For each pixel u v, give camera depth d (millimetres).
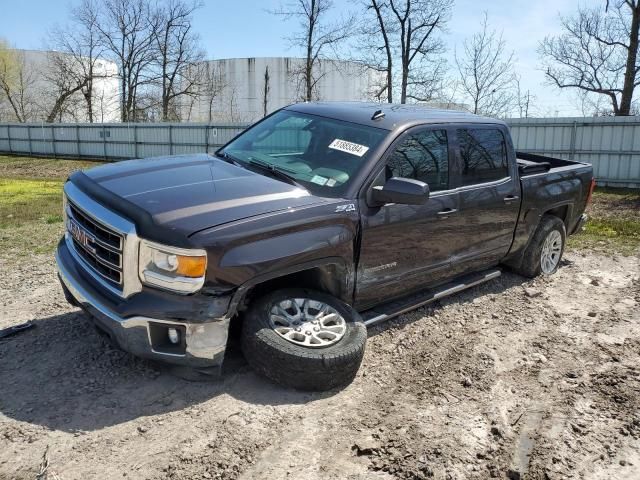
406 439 3131
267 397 3434
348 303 3941
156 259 3020
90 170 3957
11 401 3213
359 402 3498
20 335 4102
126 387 3432
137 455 2824
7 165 29406
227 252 3088
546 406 3590
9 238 7355
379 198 3803
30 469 2666
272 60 46062
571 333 4840
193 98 46906
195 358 3145
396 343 4379
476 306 5312
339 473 2816
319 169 3945
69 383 3441
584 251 7875
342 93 45094
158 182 3549
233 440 3004
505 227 5270
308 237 3428
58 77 52969
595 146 18766
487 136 5020
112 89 55750
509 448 3115
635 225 10227
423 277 4465
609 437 3275
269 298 3523
